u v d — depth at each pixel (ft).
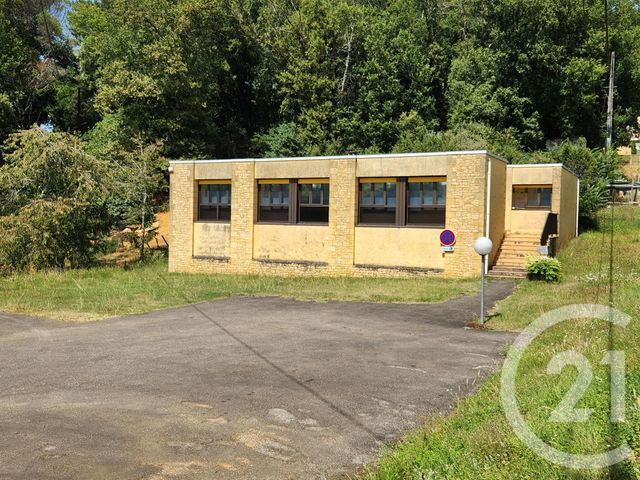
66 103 179.73
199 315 47.93
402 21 172.45
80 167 94.84
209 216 89.30
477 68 160.04
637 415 16.49
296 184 81.30
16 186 92.53
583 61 146.92
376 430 20.38
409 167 73.00
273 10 178.81
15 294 62.44
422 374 27.94
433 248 72.02
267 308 51.29
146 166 113.19
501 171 77.36
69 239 93.86
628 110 168.45
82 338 38.60
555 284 61.46
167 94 134.21
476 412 20.36
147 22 129.29
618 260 70.28
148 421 21.16
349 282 69.82
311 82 156.76
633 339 26.16
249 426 20.68
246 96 182.60
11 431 19.98
